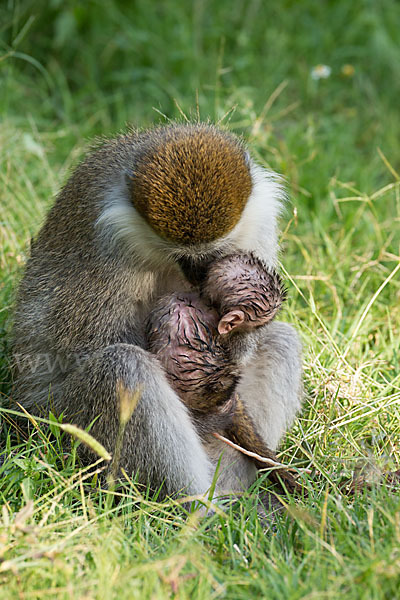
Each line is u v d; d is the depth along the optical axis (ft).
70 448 27.37
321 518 23.53
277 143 46.39
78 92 53.16
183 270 27.84
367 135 52.95
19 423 29.99
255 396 30.25
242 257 28.09
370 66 57.36
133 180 26.89
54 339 28.66
